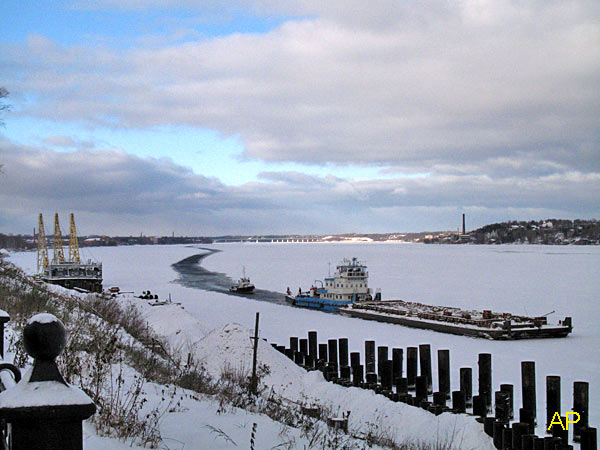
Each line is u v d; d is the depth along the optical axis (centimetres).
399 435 2627
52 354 367
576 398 2920
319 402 2991
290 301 10450
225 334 3538
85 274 10762
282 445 1238
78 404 358
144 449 981
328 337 6594
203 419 1288
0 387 503
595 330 6862
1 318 742
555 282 13338
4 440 478
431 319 7425
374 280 14525
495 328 6588
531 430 2855
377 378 4394
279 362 3459
